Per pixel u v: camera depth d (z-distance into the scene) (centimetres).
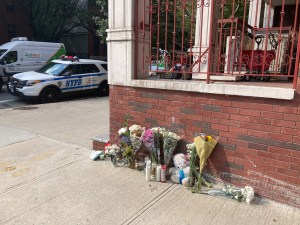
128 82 398
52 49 1430
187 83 345
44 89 961
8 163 416
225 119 327
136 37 392
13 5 2495
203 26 545
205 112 340
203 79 489
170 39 1093
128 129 400
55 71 1018
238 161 326
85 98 1092
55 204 306
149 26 414
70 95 1041
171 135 355
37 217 283
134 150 390
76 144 506
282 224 271
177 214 287
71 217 283
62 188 340
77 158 435
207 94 335
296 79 285
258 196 318
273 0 663
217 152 338
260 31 496
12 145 498
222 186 338
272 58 445
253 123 309
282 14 307
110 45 407
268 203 307
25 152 462
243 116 314
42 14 2230
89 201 311
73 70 1042
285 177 299
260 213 289
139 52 406
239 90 308
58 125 652
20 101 1002
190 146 345
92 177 368
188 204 305
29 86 929
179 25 1052
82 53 2758
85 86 1079
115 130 430
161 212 291
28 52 1337
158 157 369
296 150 288
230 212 291
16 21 2530
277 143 298
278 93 285
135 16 387
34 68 1362
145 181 357
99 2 1526
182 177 347
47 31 2277
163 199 315
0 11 2422
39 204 306
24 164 412
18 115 765
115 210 294
